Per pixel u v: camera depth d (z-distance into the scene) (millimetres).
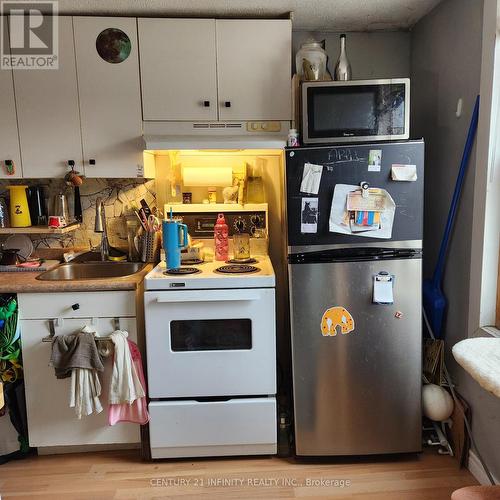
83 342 1991
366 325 2047
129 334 2105
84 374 1995
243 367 2088
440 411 2115
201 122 2271
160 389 2090
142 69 2230
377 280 2014
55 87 2234
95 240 2658
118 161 2293
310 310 2039
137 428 2182
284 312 2713
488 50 1821
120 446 2295
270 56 2240
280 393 2490
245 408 2109
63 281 2107
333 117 2047
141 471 2113
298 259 2012
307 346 2062
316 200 1983
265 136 2283
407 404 2102
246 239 2406
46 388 2131
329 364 2072
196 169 2506
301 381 2086
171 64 2230
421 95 2486
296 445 2131
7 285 2051
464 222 2068
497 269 1909
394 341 2061
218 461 2182
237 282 2018
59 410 2148
